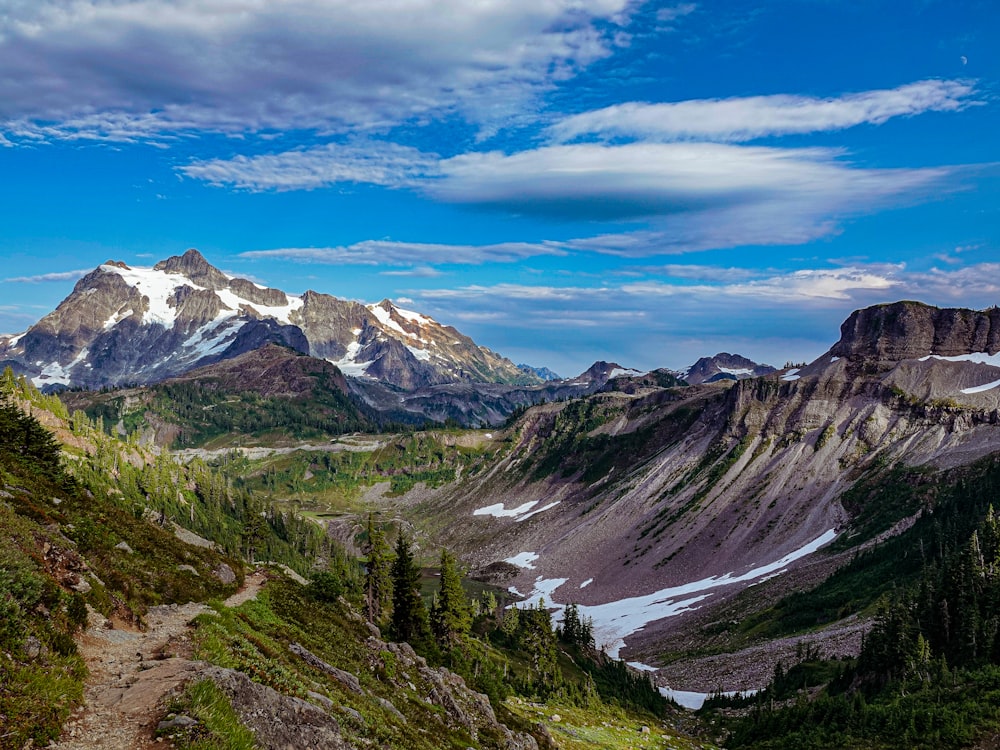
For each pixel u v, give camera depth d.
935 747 65.25
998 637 84.69
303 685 31.69
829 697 89.31
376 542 97.62
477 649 107.75
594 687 112.69
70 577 31.70
